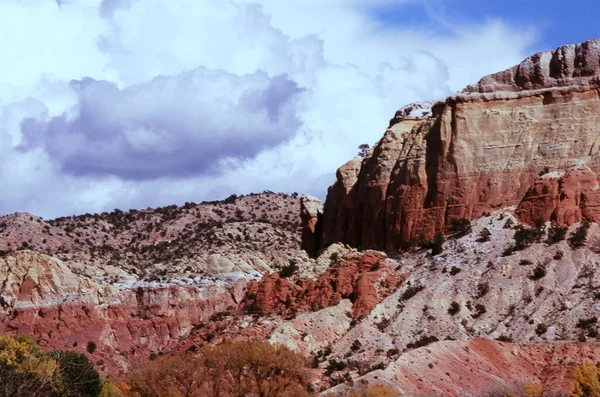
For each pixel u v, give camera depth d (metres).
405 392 175.88
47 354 143.00
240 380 171.75
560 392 177.50
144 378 170.25
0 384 125.25
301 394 168.50
